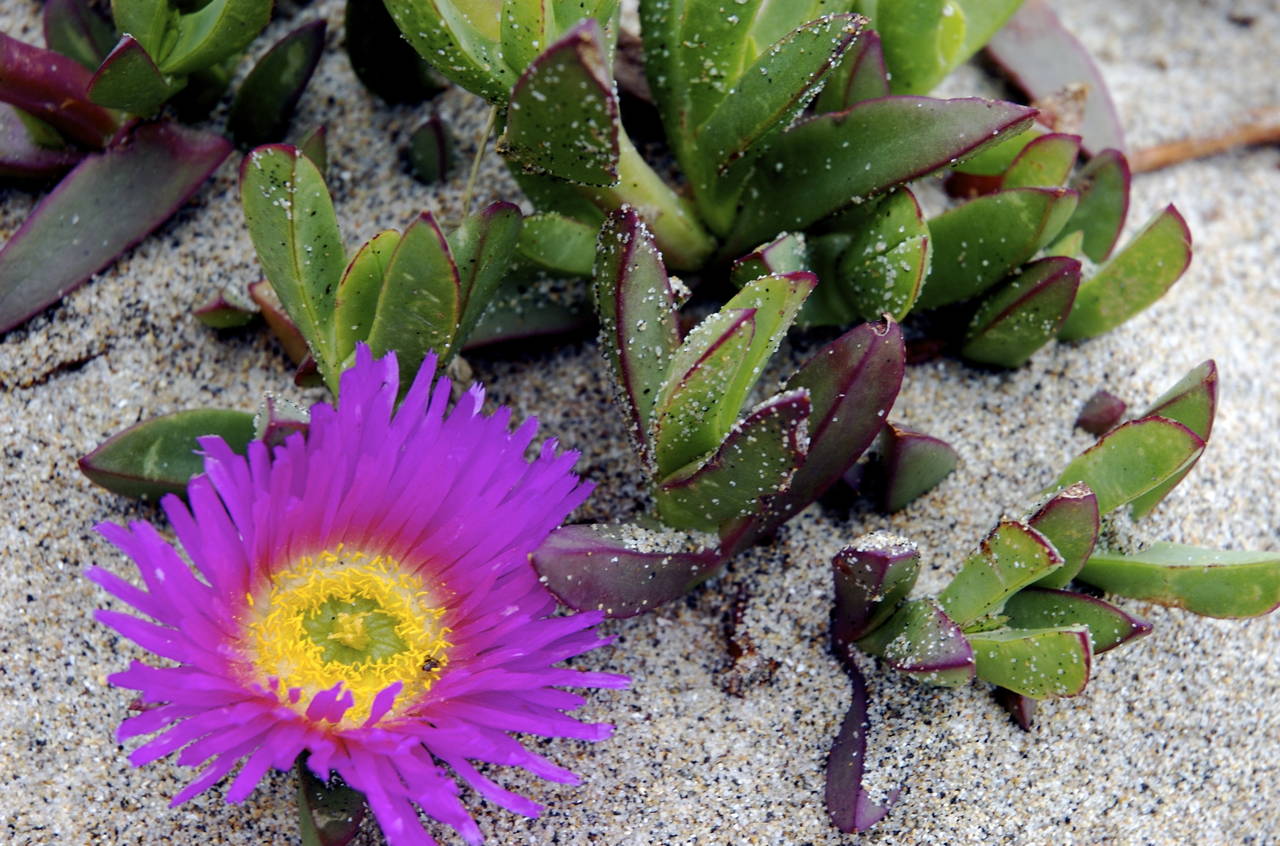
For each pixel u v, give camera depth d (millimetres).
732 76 604
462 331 600
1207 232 674
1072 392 634
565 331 623
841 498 619
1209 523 629
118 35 639
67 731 600
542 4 583
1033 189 607
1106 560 607
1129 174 635
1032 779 605
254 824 595
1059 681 589
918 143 602
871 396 591
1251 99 701
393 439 586
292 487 586
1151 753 611
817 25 591
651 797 600
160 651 569
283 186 589
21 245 619
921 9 622
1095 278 630
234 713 569
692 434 590
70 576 610
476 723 579
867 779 601
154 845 593
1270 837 610
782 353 631
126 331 625
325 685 586
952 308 632
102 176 624
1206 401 603
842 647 607
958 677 590
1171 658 617
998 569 593
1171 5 717
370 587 591
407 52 636
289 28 655
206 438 579
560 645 586
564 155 585
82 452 617
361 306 595
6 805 594
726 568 616
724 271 627
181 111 636
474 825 569
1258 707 617
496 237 592
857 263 612
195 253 630
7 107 628
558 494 588
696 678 609
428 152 636
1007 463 626
